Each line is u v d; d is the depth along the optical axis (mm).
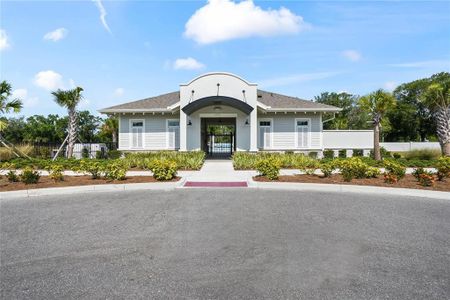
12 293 3260
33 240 5027
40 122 49688
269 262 4066
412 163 17547
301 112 22578
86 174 13125
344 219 6258
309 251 4465
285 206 7457
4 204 7961
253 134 20359
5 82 18266
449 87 22312
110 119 43219
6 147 21422
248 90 20578
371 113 22594
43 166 16719
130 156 17906
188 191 9617
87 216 6590
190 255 4332
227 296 3174
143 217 6457
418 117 54531
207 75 20734
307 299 3104
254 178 11852
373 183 10602
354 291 3271
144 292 3268
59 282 3518
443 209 7242
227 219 6250
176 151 20234
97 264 4039
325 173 12109
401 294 3205
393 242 4863
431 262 4070
